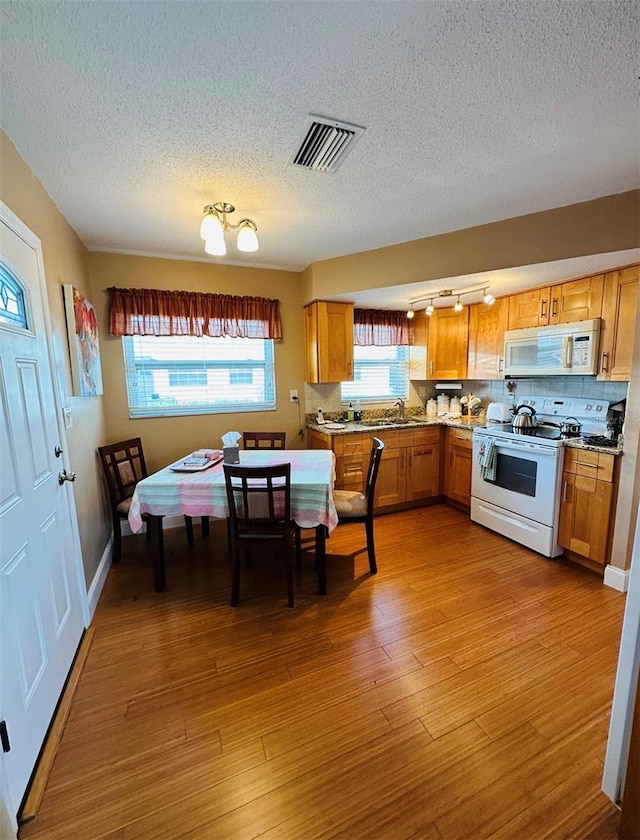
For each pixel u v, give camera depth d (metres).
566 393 3.22
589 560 2.59
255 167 1.79
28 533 1.40
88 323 2.52
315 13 1.01
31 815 1.17
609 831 1.12
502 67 1.19
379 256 3.02
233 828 1.14
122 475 2.94
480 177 1.91
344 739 1.41
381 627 2.04
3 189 1.46
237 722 1.49
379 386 4.24
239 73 1.21
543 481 2.74
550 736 1.41
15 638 1.25
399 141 1.60
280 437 3.25
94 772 1.30
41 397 1.63
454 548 2.95
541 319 3.05
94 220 2.37
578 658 1.80
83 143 1.57
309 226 2.54
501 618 2.10
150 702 1.59
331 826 1.14
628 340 2.46
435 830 1.13
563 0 0.97
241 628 2.05
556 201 2.19
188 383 3.40
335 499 2.64
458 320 3.86
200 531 3.33
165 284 3.20
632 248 2.07
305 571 2.64
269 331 3.54
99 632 2.03
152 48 1.10
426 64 1.18
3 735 1.13
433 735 1.42
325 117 1.44
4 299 1.38
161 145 1.60
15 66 1.15
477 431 3.32
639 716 1.06
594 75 1.23
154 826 1.15
